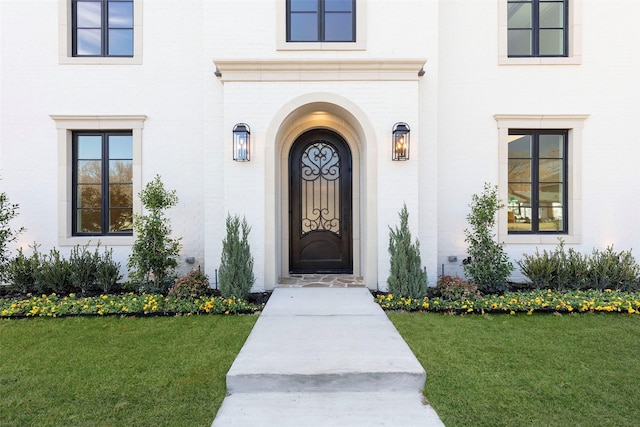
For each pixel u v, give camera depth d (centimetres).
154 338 403
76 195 686
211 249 619
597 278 579
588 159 675
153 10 666
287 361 330
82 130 675
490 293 575
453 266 675
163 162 670
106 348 377
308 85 586
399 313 487
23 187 657
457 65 675
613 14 671
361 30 603
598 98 673
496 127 676
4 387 302
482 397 290
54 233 661
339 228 709
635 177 674
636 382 311
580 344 388
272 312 475
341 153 703
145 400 285
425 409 279
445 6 674
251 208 586
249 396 299
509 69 674
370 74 583
